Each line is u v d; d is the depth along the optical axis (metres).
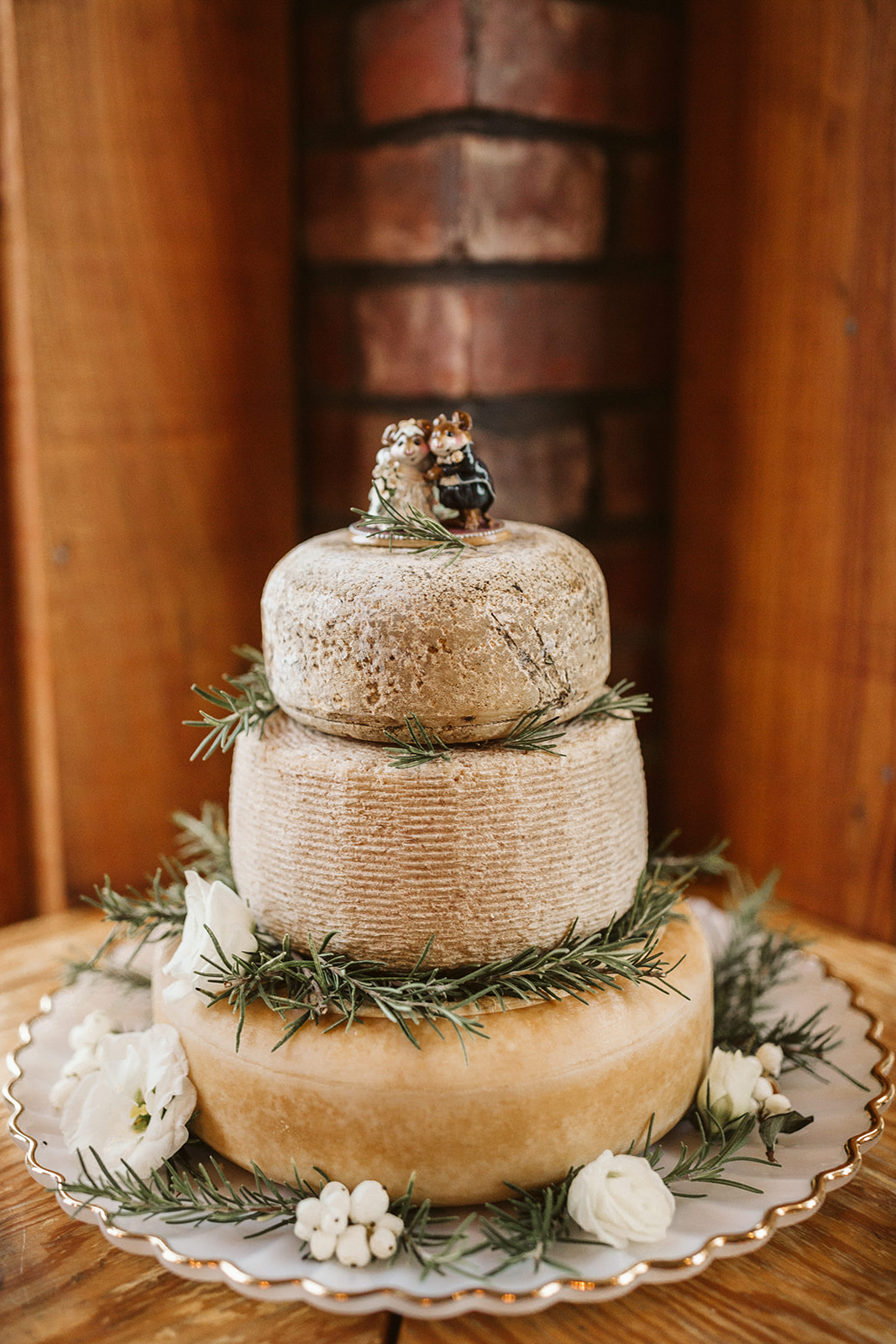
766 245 0.86
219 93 0.89
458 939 0.58
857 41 0.79
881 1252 0.59
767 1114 0.63
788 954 0.77
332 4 0.88
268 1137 0.58
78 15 0.83
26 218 0.84
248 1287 0.54
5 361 0.86
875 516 0.83
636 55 0.87
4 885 0.94
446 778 0.57
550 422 0.88
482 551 0.60
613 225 0.89
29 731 0.92
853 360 0.82
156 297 0.89
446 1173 0.57
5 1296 0.57
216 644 0.96
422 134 0.83
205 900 0.60
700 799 0.97
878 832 0.86
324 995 0.58
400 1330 0.55
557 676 0.59
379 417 0.90
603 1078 0.58
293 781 0.59
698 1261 0.55
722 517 0.92
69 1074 0.66
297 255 0.95
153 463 0.91
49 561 0.88
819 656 0.87
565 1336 0.54
